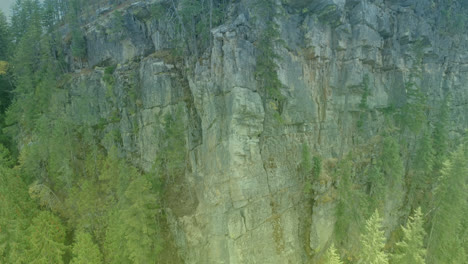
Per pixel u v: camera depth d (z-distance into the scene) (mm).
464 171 30500
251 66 33062
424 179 41594
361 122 42125
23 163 42688
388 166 39000
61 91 46375
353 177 38938
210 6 36906
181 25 39719
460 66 53156
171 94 38750
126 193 29516
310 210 36312
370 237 26266
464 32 53281
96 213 36469
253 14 34906
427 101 48562
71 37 52750
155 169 37781
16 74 51688
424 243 37531
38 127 43000
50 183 41812
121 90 42938
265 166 34281
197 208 34469
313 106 39281
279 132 36188
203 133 35406
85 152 43688
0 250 30000
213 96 33469
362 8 40156
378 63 43875
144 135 40906
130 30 45219
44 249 31109
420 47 46156
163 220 35562
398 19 45594
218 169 33031
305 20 38750
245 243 31172
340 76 42031
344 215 34438
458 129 51844
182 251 33938
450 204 31484
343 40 40938
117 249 31578
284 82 35781
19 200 36781
